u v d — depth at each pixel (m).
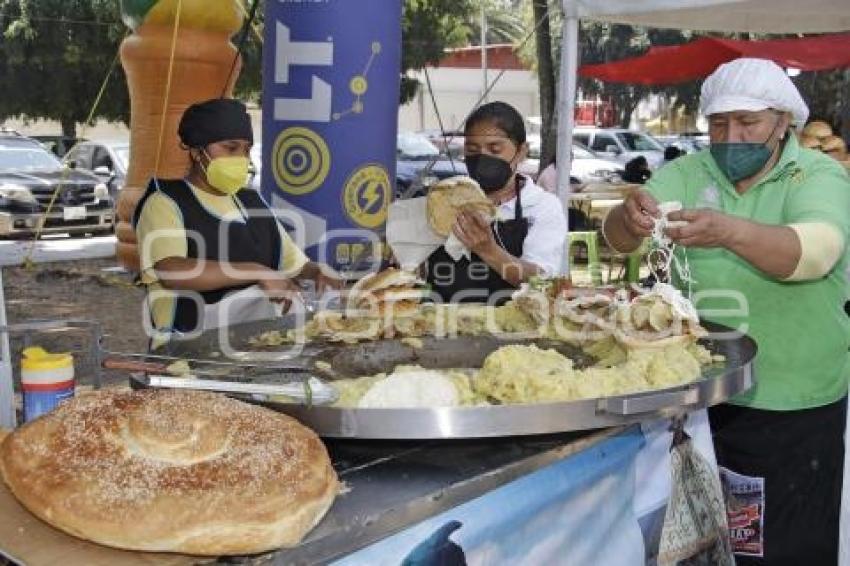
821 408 2.25
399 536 1.22
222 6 4.20
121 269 8.62
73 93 15.89
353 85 3.24
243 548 1.04
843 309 2.26
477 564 1.34
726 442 2.36
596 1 4.07
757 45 7.46
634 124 33.50
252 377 1.54
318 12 3.18
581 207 9.34
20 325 1.71
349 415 1.29
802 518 2.31
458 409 1.28
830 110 9.80
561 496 1.48
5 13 14.96
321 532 1.11
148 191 2.33
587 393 1.48
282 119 3.31
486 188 2.59
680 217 1.84
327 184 3.30
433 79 22.08
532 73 21.94
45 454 1.14
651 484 1.79
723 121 2.11
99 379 1.70
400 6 3.36
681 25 5.63
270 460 1.14
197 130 2.21
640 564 1.76
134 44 4.22
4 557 1.05
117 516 1.04
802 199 2.04
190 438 1.16
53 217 10.55
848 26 5.92
